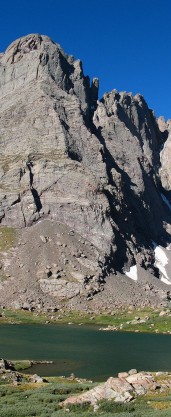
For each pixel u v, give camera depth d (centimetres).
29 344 9394
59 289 17262
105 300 17138
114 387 3731
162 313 15212
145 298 17938
